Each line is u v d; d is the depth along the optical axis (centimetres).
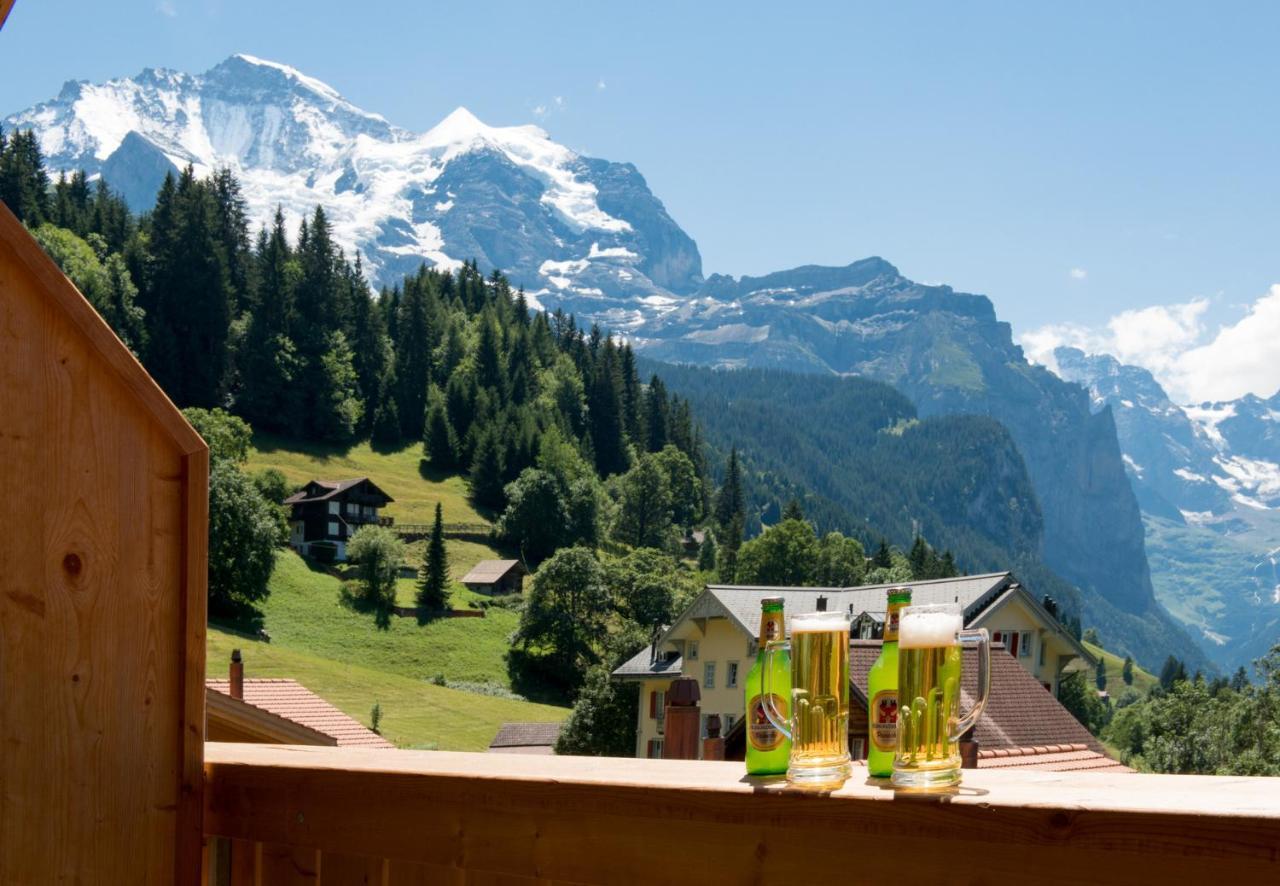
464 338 16562
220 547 8244
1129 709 6938
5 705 256
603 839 199
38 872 258
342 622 8862
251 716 1012
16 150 14312
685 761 230
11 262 260
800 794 173
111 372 273
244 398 13588
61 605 265
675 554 14188
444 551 9825
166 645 280
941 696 173
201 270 13288
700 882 185
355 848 243
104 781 268
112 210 14912
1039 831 149
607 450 16688
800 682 185
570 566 8806
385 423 14488
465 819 221
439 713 7194
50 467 265
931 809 159
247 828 269
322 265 14850
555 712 7700
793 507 11619
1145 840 141
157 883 274
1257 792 154
